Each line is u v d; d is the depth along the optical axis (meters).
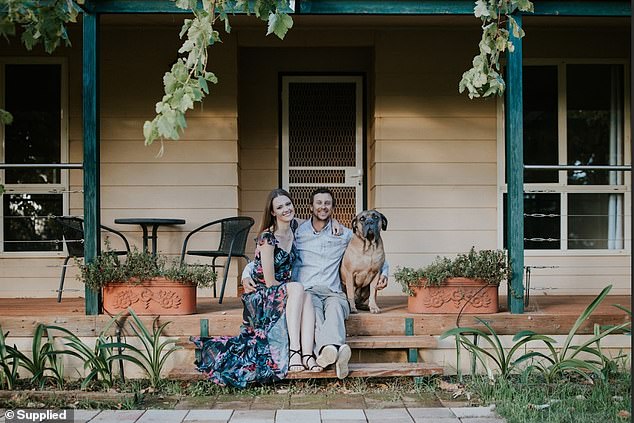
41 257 6.18
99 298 4.67
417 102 6.30
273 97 6.71
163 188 6.18
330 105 6.71
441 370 4.23
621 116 6.39
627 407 3.69
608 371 4.32
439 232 6.29
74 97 6.19
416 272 4.68
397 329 4.62
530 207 6.36
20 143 6.22
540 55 6.35
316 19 6.03
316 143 6.70
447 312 4.66
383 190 6.27
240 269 6.57
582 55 6.36
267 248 4.25
